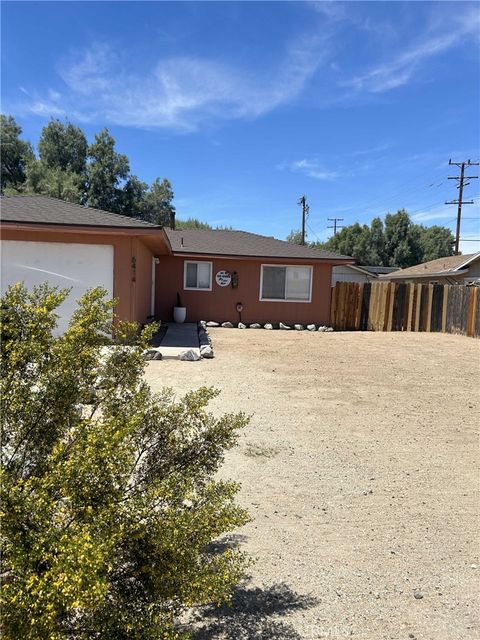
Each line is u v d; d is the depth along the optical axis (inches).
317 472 160.9
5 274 397.7
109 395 91.3
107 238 407.8
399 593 97.7
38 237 400.2
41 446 76.7
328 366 361.4
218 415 215.6
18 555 55.4
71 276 405.4
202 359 372.2
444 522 129.6
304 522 127.1
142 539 67.4
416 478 159.0
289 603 93.0
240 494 142.1
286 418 220.5
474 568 108.1
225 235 761.6
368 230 2215.8
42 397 78.0
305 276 654.5
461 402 263.1
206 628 85.0
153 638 61.7
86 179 1609.3
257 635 83.5
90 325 89.4
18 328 79.8
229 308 649.6
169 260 639.1
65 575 52.2
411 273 1238.3
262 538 118.2
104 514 62.2
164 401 100.0
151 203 1731.1
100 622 61.2
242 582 99.9
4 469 66.9
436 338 566.6
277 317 655.8
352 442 191.8
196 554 71.2
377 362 388.2
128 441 75.9
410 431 208.8
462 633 86.2
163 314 644.1
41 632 53.0
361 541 118.3
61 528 60.6
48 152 1601.9
